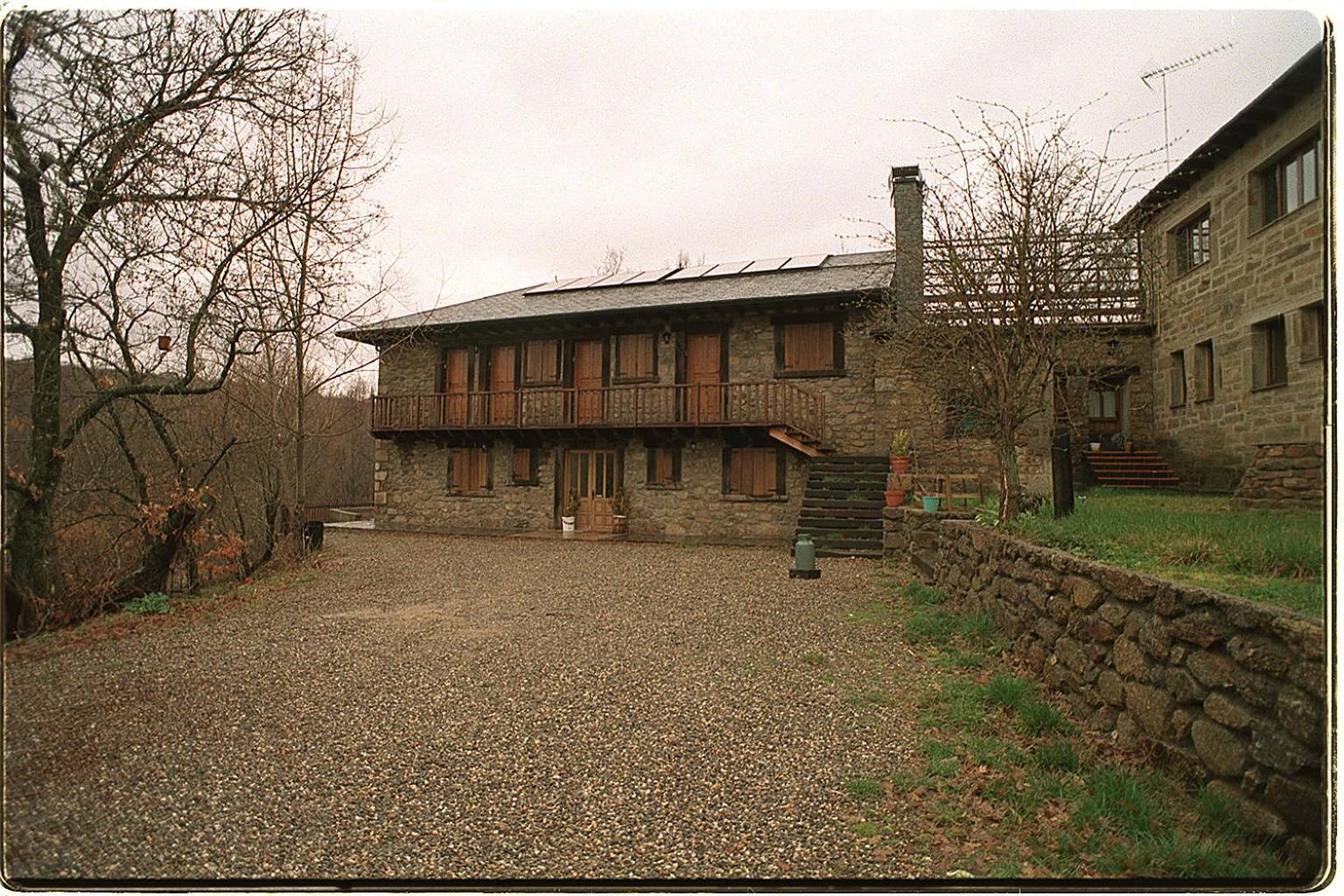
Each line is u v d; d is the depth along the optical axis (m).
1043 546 4.83
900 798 3.10
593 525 15.12
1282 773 2.45
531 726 3.96
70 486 7.49
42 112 6.18
